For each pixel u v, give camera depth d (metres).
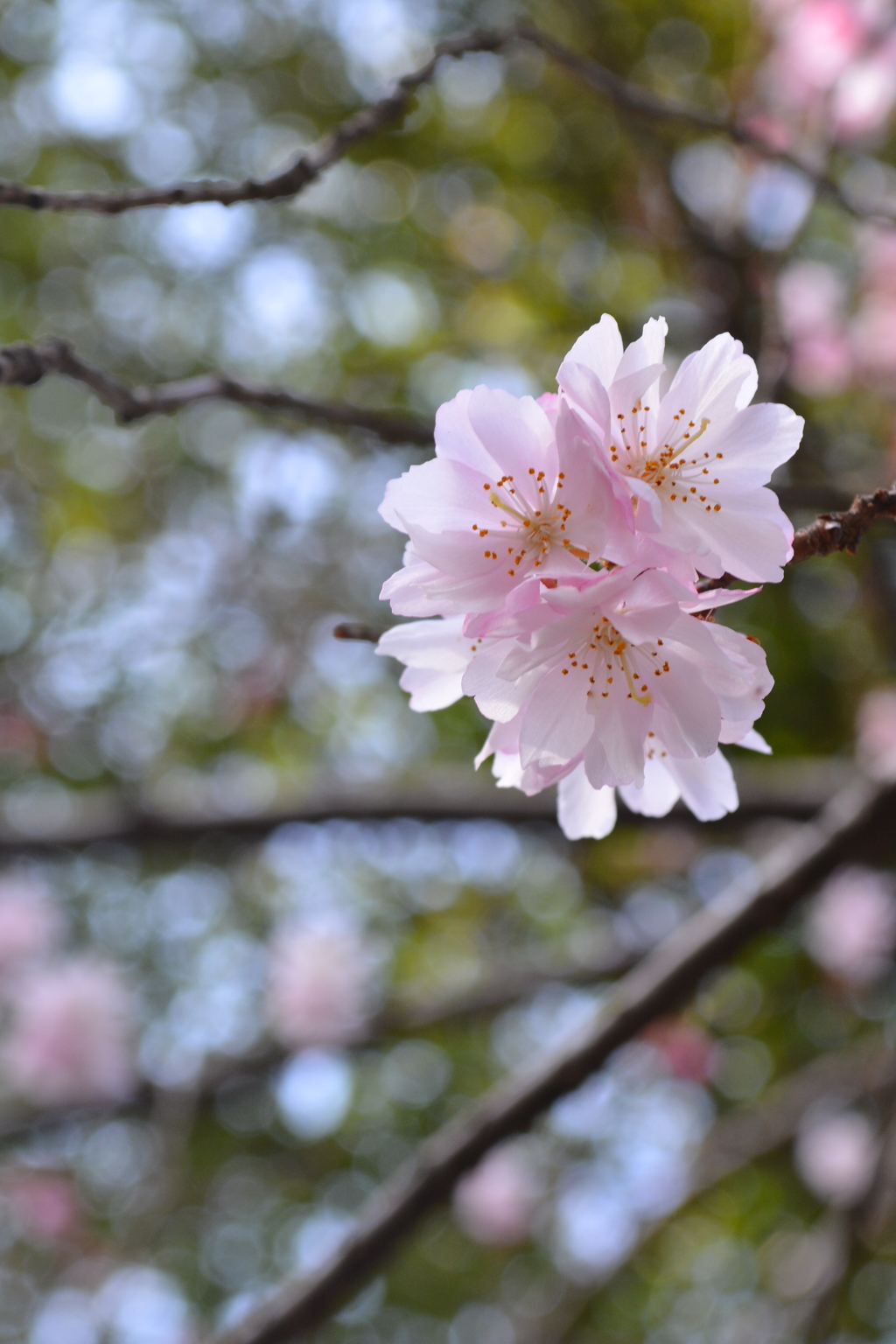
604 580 1.43
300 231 6.27
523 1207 6.21
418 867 6.59
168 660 6.55
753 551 1.51
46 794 6.27
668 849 5.75
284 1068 6.05
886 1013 5.95
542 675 1.55
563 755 1.53
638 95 2.73
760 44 5.04
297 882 6.69
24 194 1.73
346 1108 6.35
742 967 5.86
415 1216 2.76
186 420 6.47
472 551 1.49
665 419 1.57
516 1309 5.95
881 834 3.18
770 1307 5.29
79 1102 6.09
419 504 1.54
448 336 6.00
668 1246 6.17
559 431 1.44
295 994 6.16
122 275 6.49
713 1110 6.05
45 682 6.41
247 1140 6.27
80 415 6.55
